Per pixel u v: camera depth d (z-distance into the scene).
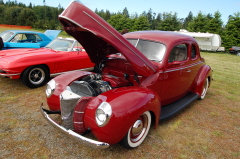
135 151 2.79
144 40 3.73
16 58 4.95
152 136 3.24
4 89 5.03
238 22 26.78
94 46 3.29
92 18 2.41
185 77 4.11
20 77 5.04
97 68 3.88
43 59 5.32
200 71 4.86
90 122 2.38
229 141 3.31
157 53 3.49
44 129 3.20
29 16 57.50
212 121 4.05
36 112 3.81
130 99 2.45
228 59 17.42
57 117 3.53
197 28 33.38
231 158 2.84
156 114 2.88
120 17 42.72
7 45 7.85
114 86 3.08
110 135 2.29
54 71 5.66
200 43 24.88
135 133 2.69
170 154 2.80
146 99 2.60
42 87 5.39
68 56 5.97
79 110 2.53
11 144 2.74
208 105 5.00
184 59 4.12
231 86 7.17
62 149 2.71
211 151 2.97
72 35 2.89
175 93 3.93
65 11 2.32
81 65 6.43
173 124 3.75
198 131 3.56
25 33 8.69
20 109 3.90
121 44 2.68
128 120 2.33
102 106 2.28
